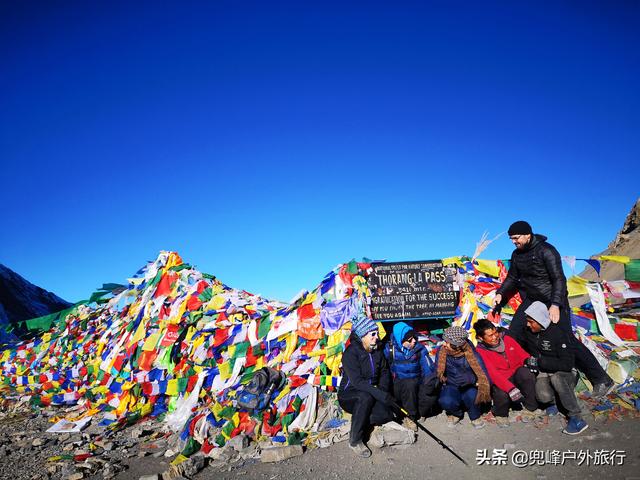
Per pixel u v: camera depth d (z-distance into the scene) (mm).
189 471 5172
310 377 6441
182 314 8414
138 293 10664
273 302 9023
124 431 7215
